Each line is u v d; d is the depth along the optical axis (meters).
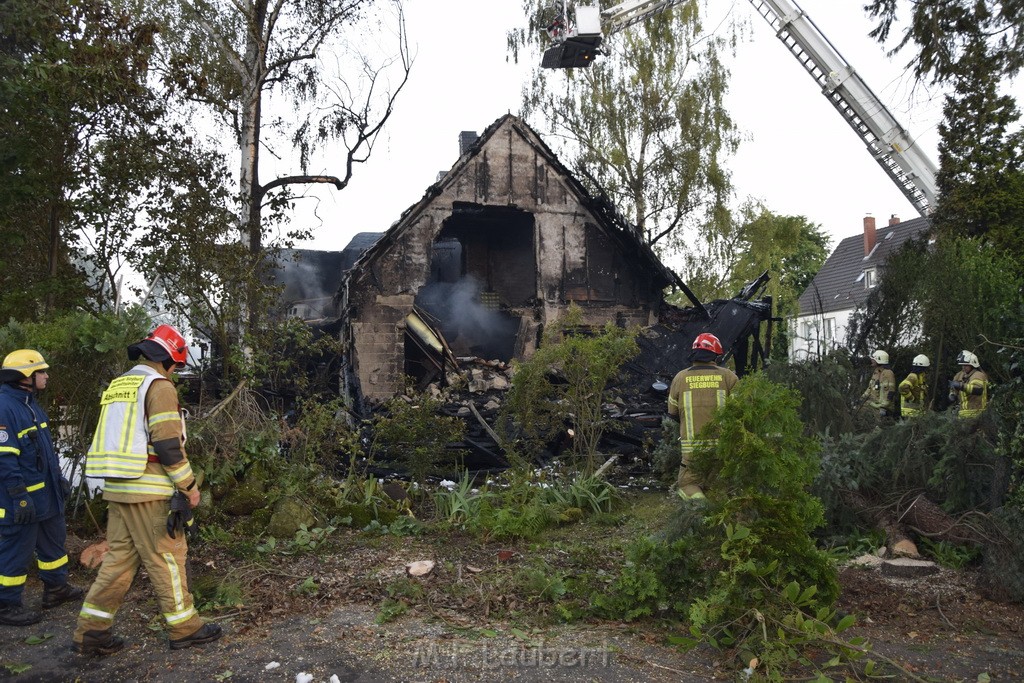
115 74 9.41
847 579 5.39
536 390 9.38
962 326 10.45
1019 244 12.49
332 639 4.43
